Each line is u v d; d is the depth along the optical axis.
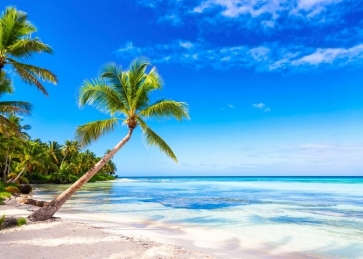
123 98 16.09
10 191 28.88
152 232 12.16
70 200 27.09
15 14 15.77
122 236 10.03
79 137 15.59
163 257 7.54
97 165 14.57
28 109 20.22
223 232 12.41
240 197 30.55
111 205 22.84
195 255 7.95
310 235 11.84
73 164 72.56
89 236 9.68
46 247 8.23
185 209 20.33
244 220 15.52
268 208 20.72
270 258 8.66
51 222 12.12
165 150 16.67
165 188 51.44
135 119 15.93
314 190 42.75
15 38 15.97
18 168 45.59
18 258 7.14
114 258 7.36
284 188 49.38
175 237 11.21
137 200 27.20
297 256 8.93
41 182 64.19
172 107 15.24
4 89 20.12
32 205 19.42
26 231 10.23
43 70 16.47
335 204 23.11
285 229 13.10
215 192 39.38
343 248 9.92
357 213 17.95
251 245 10.23
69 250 7.97
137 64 16.41
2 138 31.19
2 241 8.80
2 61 15.77
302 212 18.39
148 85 15.89
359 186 56.03
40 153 44.62
